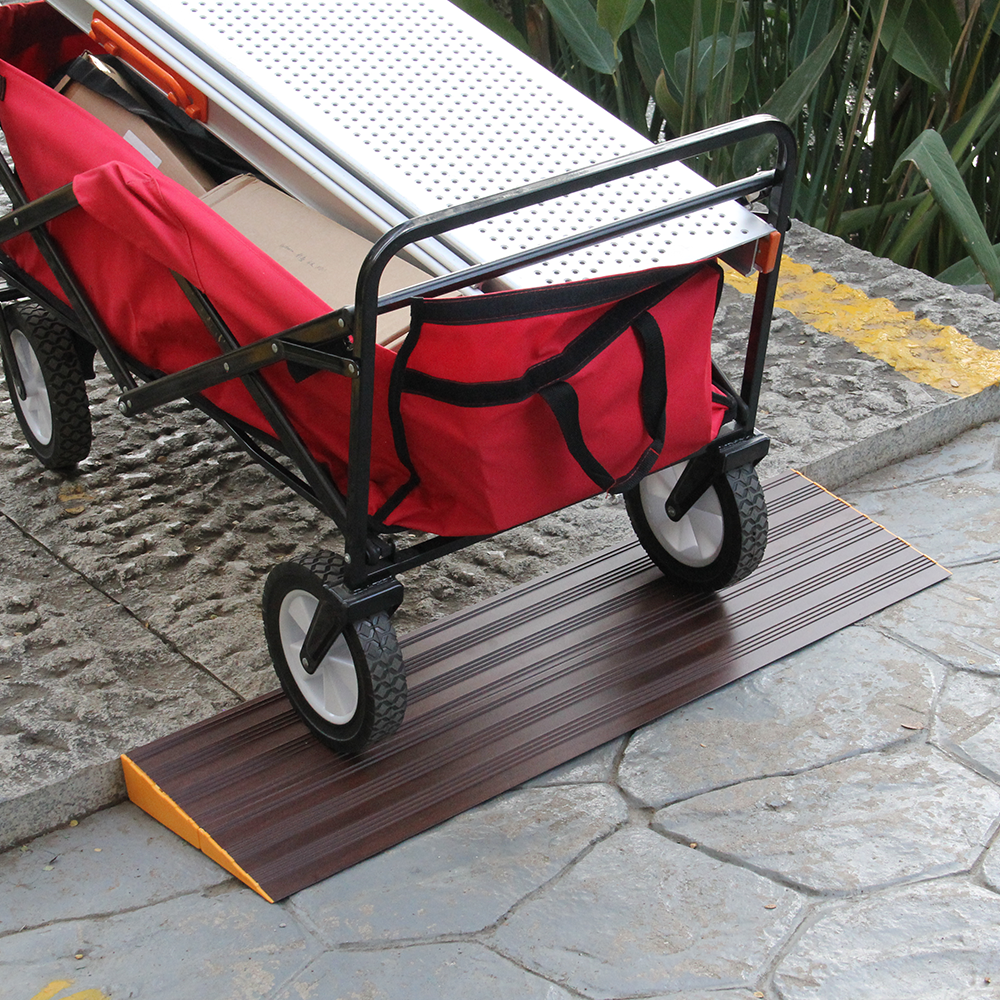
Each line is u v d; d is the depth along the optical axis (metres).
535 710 2.30
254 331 1.99
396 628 2.55
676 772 2.17
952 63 4.25
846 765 2.17
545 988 1.77
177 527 2.81
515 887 1.95
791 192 2.08
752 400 2.32
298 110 2.14
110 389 3.31
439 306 1.77
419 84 2.25
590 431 2.01
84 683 2.34
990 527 2.85
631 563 2.70
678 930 1.86
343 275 2.13
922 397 3.23
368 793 2.12
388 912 1.91
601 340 1.92
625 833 2.05
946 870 1.95
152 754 2.18
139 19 2.26
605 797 2.13
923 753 2.19
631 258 2.03
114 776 2.16
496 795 2.13
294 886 1.95
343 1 2.39
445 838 2.05
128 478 2.99
